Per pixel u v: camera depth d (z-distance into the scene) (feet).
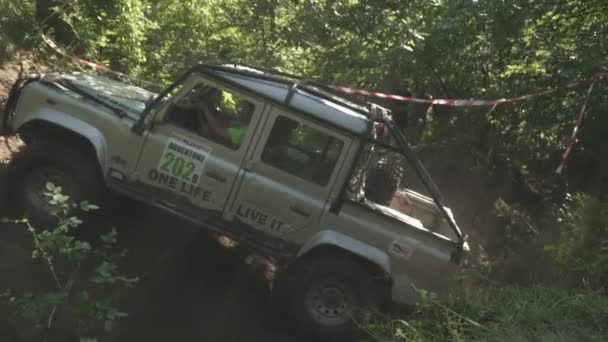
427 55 33.81
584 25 32.27
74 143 22.02
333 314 21.15
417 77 35.83
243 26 43.45
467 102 29.35
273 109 21.68
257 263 25.96
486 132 35.88
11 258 19.62
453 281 21.42
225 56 41.24
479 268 24.52
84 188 21.47
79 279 19.83
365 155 22.16
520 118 34.47
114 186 21.62
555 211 32.14
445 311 19.77
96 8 37.88
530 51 33.65
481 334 18.38
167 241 24.71
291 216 21.61
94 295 19.29
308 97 22.02
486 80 35.81
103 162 21.50
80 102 22.00
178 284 22.11
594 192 32.96
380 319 20.99
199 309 21.08
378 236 21.40
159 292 21.13
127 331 18.17
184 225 25.29
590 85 30.78
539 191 36.19
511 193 36.37
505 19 30.53
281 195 21.57
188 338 19.08
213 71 21.95
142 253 23.12
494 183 36.24
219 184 21.70
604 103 30.76
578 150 32.27
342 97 23.99
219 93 21.95
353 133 21.43
